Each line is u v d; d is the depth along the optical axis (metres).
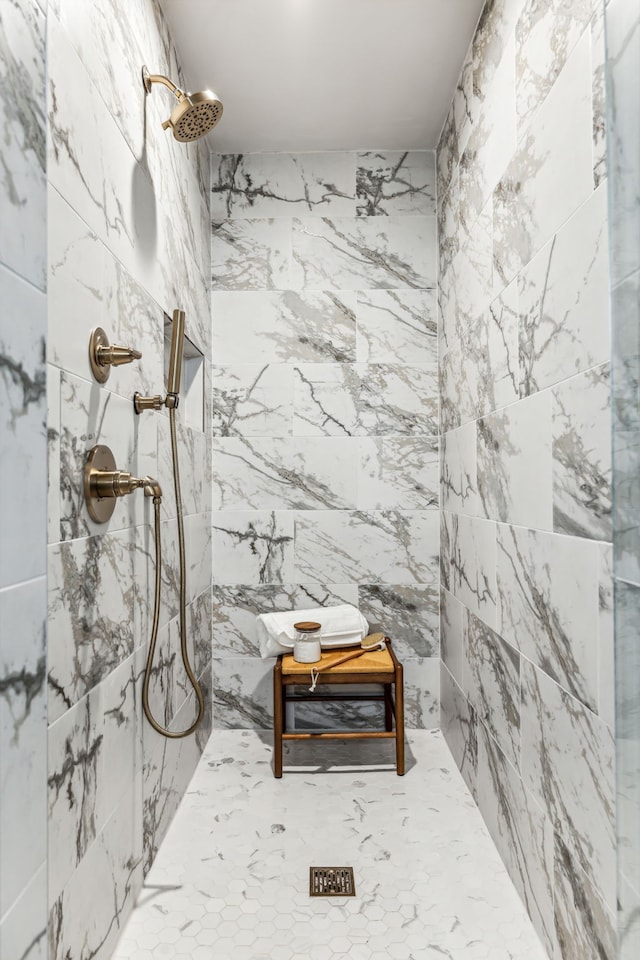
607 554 1.08
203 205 2.52
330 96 2.34
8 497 0.63
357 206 2.71
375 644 2.41
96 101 1.31
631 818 0.80
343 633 2.39
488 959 1.38
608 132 0.84
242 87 2.28
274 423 2.69
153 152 1.75
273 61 2.14
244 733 2.64
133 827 1.54
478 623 1.99
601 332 1.10
